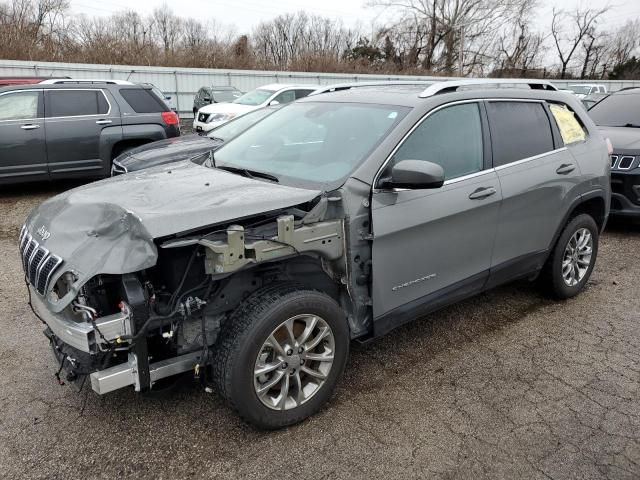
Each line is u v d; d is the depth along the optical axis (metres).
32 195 8.57
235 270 2.50
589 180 4.38
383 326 3.18
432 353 3.71
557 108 4.32
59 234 2.59
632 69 56.06
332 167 3.13
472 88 3.70
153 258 2.32
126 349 2.48
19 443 2.73
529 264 4.11
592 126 4.64
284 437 2.81
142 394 3.16
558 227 4.23
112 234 2.46
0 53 25.94
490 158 3.63
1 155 8.05
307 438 2.80
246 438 2.80
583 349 3.80
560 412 3.05
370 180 2.97
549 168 4.01
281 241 2.62
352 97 3.79
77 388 3.21
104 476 2.52
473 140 3.56
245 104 14.17
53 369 3.42
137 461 2.62
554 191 4.06
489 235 3.64
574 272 4.60
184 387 3.25
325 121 3.61
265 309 2.62
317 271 2.98
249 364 2.60
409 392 3.23
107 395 3.16
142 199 2.65
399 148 3.13
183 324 2.67
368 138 3.22
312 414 2.96
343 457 2.66
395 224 3.02
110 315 2.47
